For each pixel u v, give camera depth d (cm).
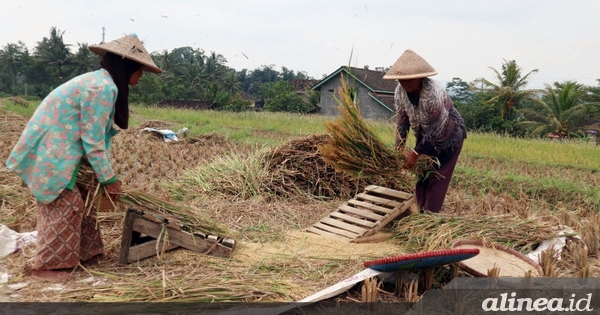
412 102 535
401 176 637
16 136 1275
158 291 363
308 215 616
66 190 394
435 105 517
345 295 372
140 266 426
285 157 752
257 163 757
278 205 652
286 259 450
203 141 1403
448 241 471
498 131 3259
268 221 582
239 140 1530
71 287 384
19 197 646
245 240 507
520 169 1120
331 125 536
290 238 516
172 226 443
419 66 510
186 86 6212
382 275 399
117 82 409
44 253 394
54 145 384
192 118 2375
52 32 6956
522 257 430
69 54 7038
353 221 544
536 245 485
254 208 629
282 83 4897
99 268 424
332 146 545
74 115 389
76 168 396
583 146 1495
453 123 536
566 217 604
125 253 428
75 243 403
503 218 521
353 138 529
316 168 730
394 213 537
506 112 3472
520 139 1639
